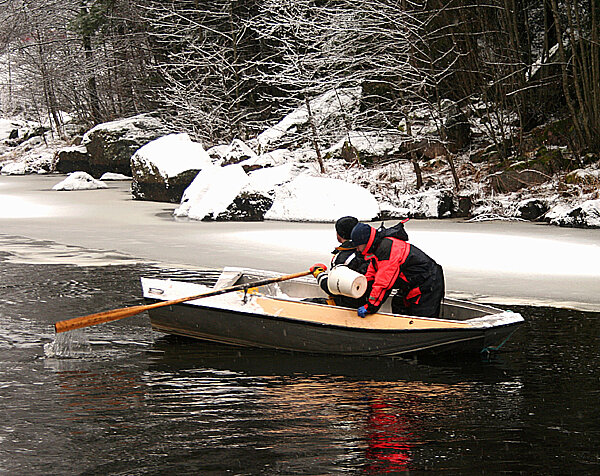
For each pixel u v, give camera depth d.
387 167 21.56
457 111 21.91
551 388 5.67
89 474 4.19
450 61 21.23
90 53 42.38
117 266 11.20
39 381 5.89
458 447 4.56
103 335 7.32
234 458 4.39
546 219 16.30
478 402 5.38
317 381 5.89
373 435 4.75
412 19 20.08
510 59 19.86
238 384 5.80
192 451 4.50
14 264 11.41
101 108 43.53
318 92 24.28
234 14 29.50
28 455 4.45
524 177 18.38
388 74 20.19
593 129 18.50
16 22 46.41
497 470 4.23
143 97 37.81
